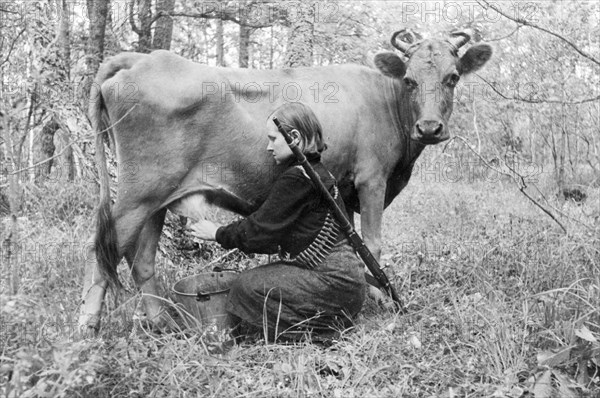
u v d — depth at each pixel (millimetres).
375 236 5008
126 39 9984
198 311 4258
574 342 3646
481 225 7105
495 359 3609
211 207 4582
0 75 4121
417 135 4684
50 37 5441
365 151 4910
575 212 7801
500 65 10031
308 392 3367
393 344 3877
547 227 6617
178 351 3646
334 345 4020
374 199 4980
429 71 4734
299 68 4852
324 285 4027
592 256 5184
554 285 4781
